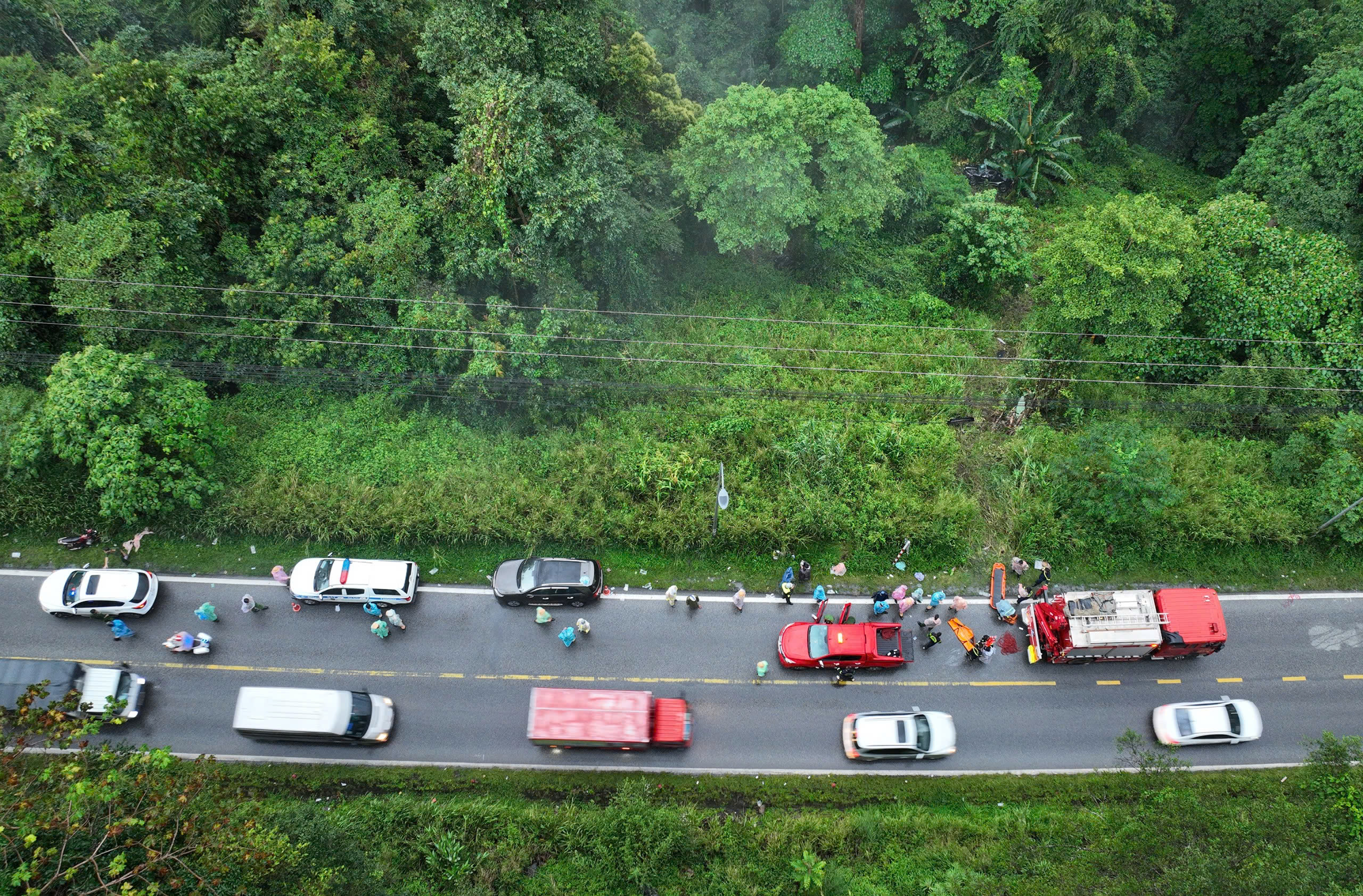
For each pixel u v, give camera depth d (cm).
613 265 3003
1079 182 4475
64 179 2617
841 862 2239
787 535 2755
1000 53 4322
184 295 2764
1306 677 2644
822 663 2552
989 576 2786
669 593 2681
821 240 3319
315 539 2753
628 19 3497
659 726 2397
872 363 3253
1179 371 3186
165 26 3547
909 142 4578
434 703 2527
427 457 2888
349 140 2958
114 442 2517
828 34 4191
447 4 2766
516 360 2686
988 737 2530
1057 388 3206
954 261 3700
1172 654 2577
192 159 2766
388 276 2736
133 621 2603
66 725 1753
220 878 1645
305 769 2400
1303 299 3042
